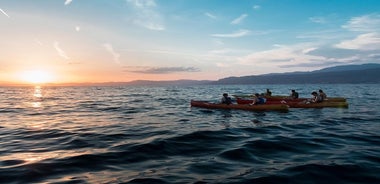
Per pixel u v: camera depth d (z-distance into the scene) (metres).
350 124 17.19
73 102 42.62
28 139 13.21
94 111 27.84
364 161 8.78
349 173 7.67
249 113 23.50
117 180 7.30
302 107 27.05
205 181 7.18
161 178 7.43
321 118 20.12
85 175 7.73
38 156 9.81
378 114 22.39
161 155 9.89
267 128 15.66
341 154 9.78
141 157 9.62
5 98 56.25
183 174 7.76
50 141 12.64
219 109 26.72
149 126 17.00
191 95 64.69
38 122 19.56
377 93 64.81
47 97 60.59
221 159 9.30
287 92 84.62
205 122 18.53
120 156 9.73
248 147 10.85
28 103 40.91
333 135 13.41
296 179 7.27
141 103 38.97
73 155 9.88
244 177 7.46
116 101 44.22
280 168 8.18
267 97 33.28
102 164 8.80
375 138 12.63
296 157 9.48
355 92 72.00
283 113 23.28
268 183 7.04
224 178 7.40
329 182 7.05
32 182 7.17
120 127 16.72
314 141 12.01
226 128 15.52
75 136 13.74
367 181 7.11
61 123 18.91
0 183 7.10
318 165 8.38
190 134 13.50
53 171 8.09
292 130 15.02
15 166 8.58
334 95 56.00
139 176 7.61
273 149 10.63
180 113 24.66
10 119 21.50
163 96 60.50
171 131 14.79
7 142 12.54
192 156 9.72
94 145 11.58
